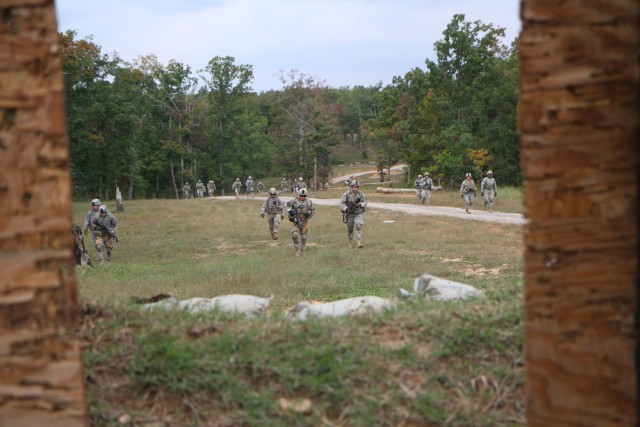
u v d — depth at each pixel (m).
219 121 62.03
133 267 12.12
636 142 2.02
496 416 3.19
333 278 9.57
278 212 17.11
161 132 59.50
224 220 23.70
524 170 2.15
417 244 14.44
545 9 2.06
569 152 2.07
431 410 3.21
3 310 2.13
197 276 10.16
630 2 1.99
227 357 3.55
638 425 2.06
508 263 11.10
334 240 15.92
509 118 45.47
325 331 3.86
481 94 45.03
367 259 11.91
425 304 4.43
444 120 44.78
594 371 2.10
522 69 2.12
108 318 3.98
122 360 3.55
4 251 2.12
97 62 46.72
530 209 2.14
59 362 2.19
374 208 26.97
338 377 3.39
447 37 46.03
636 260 2.04
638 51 2.00
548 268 2.13
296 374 3.42
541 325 2.15
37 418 2.18
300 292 8.62
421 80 55.41
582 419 2.12
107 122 49.12
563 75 2.06
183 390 3.34
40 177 2.14
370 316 4.15
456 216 21.16
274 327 3.91
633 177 2.03
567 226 2.09
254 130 64.56
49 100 2.13
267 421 3.14
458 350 3.66
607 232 2.06
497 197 29.56
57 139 2.15
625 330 2.06
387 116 61.38
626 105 2.02
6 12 2.09
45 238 2.15
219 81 60.53
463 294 4.96
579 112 2.05
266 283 9.29
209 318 4.07
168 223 23.36
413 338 3.83
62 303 2.19
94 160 50.22
